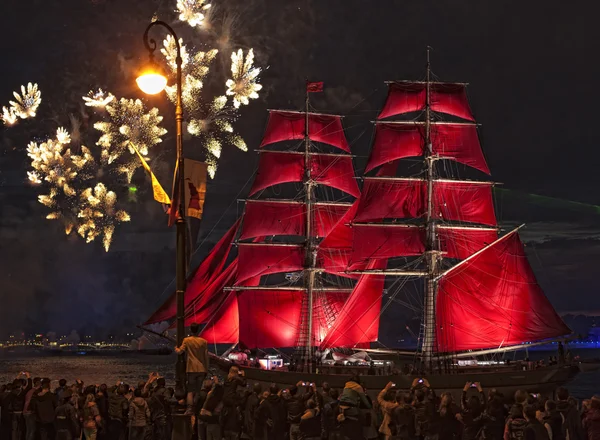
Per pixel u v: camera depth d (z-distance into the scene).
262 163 63.81
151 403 25.41
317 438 23.73
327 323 62.53
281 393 24.47
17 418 27.12
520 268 53.19
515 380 48.03
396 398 23.50
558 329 52.16
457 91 58.56
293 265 62.72
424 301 56.31
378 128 58.06
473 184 57.81
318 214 64.06
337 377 49.94
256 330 60.75
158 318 57.88
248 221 62.38
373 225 56.91
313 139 64.81
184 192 21.83
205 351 21.58
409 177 57.56
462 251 57.50
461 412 22.95
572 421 21.22
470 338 53.78
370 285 57.31
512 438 20.61
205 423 26.73
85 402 25.67
